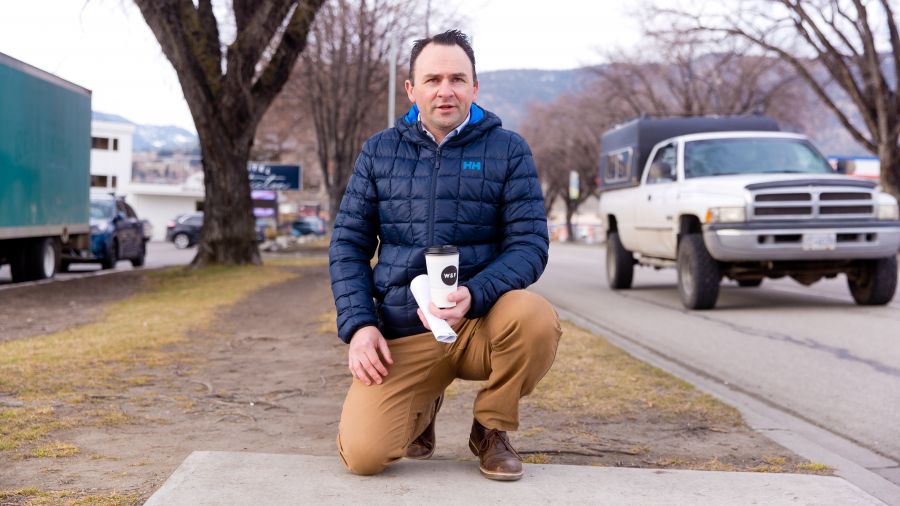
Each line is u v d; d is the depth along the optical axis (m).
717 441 4.47
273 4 17.14
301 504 3.04
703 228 10.44
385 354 3.21
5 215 14.32
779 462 4.07
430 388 3.39
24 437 4.26
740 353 7.64
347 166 41.94
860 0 27.88
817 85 30.62
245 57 17.42
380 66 38.03
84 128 18.42
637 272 18.91
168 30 16.95
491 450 3.37
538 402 5.32
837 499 3.23
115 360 6.66
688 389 5.70
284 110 48.91
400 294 3.31
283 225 67.06
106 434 4.39
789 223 10.10
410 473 3.44
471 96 3.32
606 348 7.36
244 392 5.58
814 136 49.72
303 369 6.47
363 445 3.26
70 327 9.05
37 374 5.95
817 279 11.09
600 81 52.66
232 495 3.11
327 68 39.91
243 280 15.23
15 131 14.61
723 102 44.59
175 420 4.75
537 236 3.33
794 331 8.91
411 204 3.31
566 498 3.17
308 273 17.22
